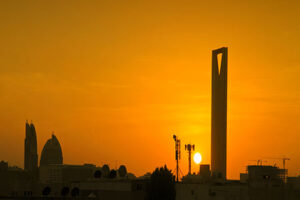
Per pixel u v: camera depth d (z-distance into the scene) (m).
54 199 182.62
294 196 127.12
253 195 130.62
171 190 153.12
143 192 159.50
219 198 134.50
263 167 134.88
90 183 173.62
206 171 151.38
